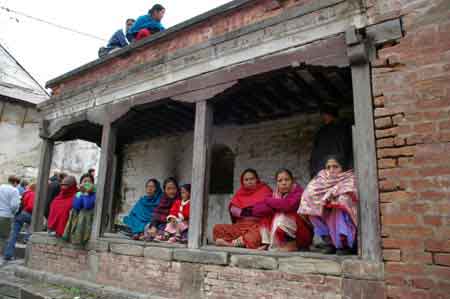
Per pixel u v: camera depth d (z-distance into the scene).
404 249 3.26
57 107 7.89
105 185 6.32
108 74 7.20
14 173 13.05
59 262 6.70
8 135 13.08
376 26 3.80
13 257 8.92
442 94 3.35
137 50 6.68
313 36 4.26
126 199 9.45
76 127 7.66
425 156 3.32
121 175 9.77
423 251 3.17
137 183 9.31
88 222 6.26
